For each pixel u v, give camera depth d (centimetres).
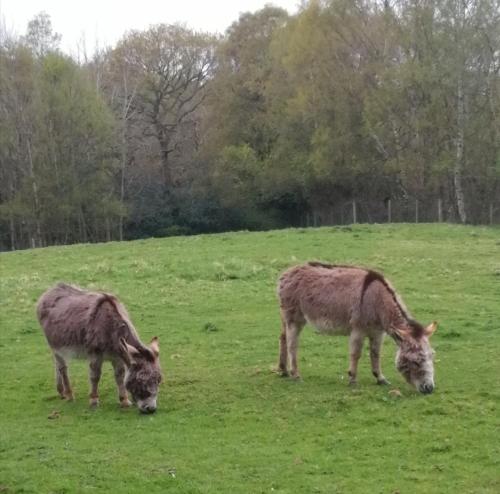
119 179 5406
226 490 741
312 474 777
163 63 5419
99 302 1035
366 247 2609
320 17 4494
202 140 5697
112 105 5250
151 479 773
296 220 5400
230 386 1119
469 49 3831
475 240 2756
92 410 1033
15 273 2422
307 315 1109
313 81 4544
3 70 4838
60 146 4734
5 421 1000
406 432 885
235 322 1614
